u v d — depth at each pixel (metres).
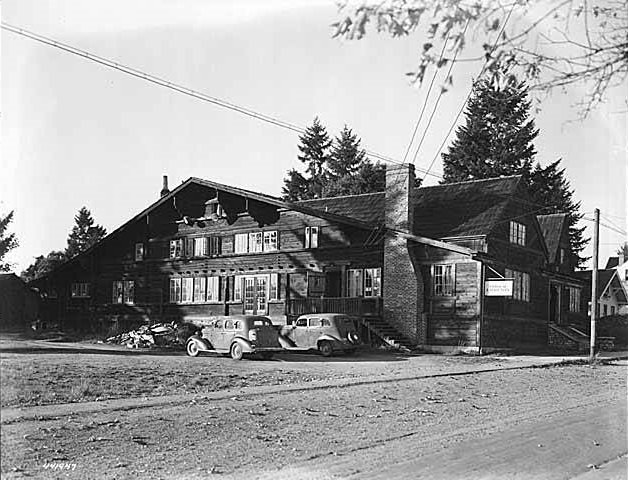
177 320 44.78
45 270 63.47
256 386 19.64
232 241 43.12
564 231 48.06
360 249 37.97
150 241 46.75
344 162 80.56
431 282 36.00
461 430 13.91
